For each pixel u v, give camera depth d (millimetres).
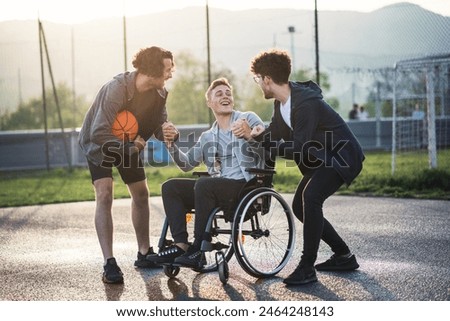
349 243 8141
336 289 5914
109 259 6434
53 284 6438
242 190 6207
